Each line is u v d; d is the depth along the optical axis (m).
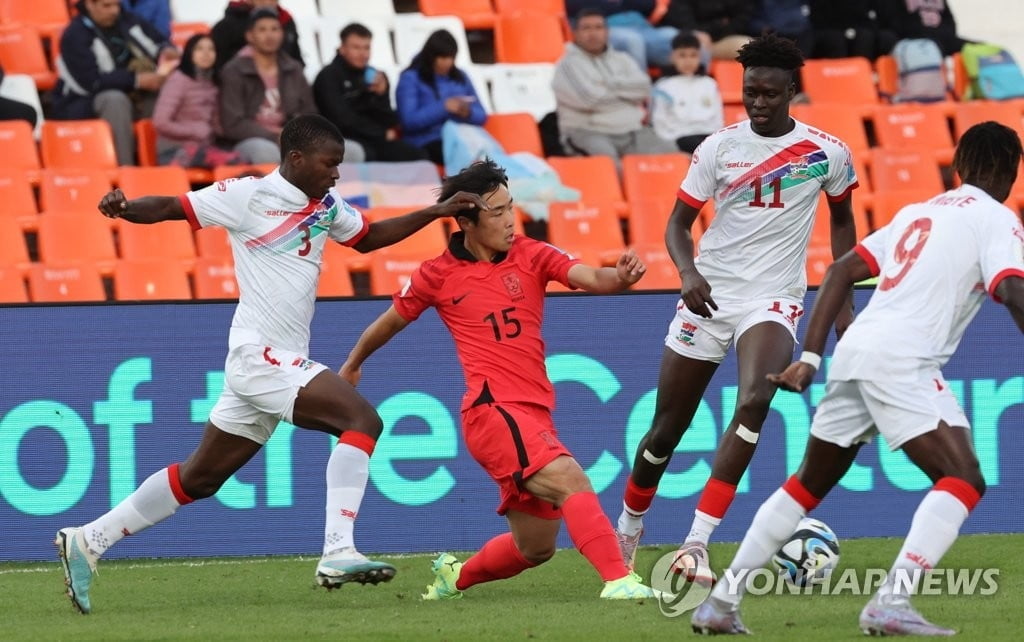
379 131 41.41
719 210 23.02
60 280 37.34
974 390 28.62
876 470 28.56
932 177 44.94
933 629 16.25
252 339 20.70
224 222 20.48
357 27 40.88
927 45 48.28
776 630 17.39
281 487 27.62
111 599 22.30
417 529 27.81
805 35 47.78
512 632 17.67
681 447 28.34
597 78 43.66
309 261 20.92
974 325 28.62
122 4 42.09
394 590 22.98
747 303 22.72
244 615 20.06
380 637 17.53
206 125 40.28
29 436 27.08
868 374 16.56
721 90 47.03
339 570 19.70
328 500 20.25
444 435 27.92
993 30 55.94
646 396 28.34
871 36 48.78
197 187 40.31
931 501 16.34
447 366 27.94
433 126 42.12
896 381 16.45
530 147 43.47
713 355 23.14
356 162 40.84
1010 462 28.67
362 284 39.56
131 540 27.34
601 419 28.20
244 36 41.00
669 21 47.34
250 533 27.55
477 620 18.98
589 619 18.72
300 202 20.69
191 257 39.22
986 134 17.19
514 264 20.52
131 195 39.62
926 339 16.58
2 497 26.98
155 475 21.42
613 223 41.28
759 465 28.39
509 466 19.80
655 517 28.30
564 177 42.41
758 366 21.89
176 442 27.36
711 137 22.95
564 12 49.22
